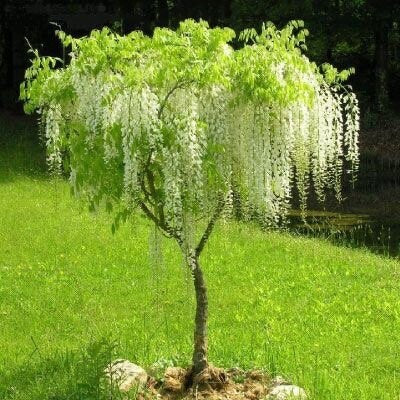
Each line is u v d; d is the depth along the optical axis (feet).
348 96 23.09
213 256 42.45
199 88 19.42
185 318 32.73
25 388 23.20
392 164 78.18
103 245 44.60
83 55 19.11
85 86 19.22
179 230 19.85
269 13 88.28
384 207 62.39
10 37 97.76
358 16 93.04
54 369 24.64
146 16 98.32
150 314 33.40
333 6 92.32
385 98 97.19
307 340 29.48
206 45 19.85
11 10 97.60
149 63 18.98
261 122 19.93
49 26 98.84
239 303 35.32
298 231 51.13
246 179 20.13
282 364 25.07
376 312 33.65
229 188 20.30
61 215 51.57
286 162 20.47
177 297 35.73
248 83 19.53
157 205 20.83
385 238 52.44
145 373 22.62
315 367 24.59
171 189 18.95
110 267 40.73
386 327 31.48
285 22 89.97
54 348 28.45
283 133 20.30
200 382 21.52
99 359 22.98
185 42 19.66
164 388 21.91
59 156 20.94
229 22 91.91
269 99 19.56
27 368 25.23
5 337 30.45
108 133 19.21
